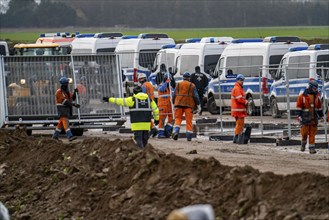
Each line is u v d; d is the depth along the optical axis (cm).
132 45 9712
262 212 2950
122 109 6775
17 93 6681
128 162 4031
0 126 6656
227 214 3091
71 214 3906
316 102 5169
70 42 10712
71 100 6194
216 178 3347
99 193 3944
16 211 4209
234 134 6134
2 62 6694
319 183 3033
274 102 7694
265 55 8175
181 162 3659
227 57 8500
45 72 6750
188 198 3334
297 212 2864
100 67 6812
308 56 7431
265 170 4131
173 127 6366
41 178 4597
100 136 6675
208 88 8800
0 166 5097
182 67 9200
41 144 5119
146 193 3578
